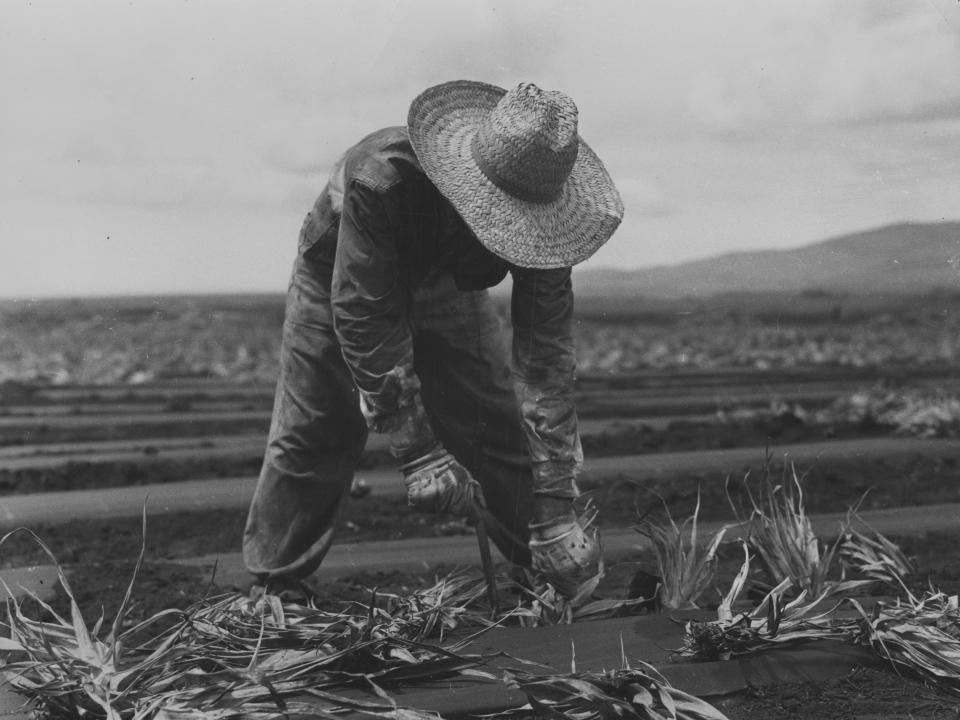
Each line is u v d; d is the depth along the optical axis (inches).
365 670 129.4
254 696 120.2
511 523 170.2
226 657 131.8
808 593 160.9
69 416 446.0
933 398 409.7
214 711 117.4
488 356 165.2
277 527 167.5
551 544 152.0
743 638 132.8
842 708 122.6
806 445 342.6
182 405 469.1
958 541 215.8
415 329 161.9
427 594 159.9
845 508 254.2
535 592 169.6
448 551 229.9
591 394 479.2
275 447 166.9
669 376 543.5
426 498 148.8
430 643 144.4
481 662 129.8
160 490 300.5
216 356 684.7
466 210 135.9
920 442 345.4
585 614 158.6
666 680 124.2
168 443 378.0
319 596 175.6
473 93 146.4
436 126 141.3
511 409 166.2
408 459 149.6
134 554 232.5
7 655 145.6
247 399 499.8
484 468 168.6
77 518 266.4
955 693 126.8
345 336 144.9
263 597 153.9
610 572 205.0
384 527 255.1
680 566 162.4
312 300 163.5
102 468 324.8
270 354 696.4
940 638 134.0
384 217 140.5
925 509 251.0
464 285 153.6
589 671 127.9
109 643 130.8
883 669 132.6
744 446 343.0
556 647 139.0
